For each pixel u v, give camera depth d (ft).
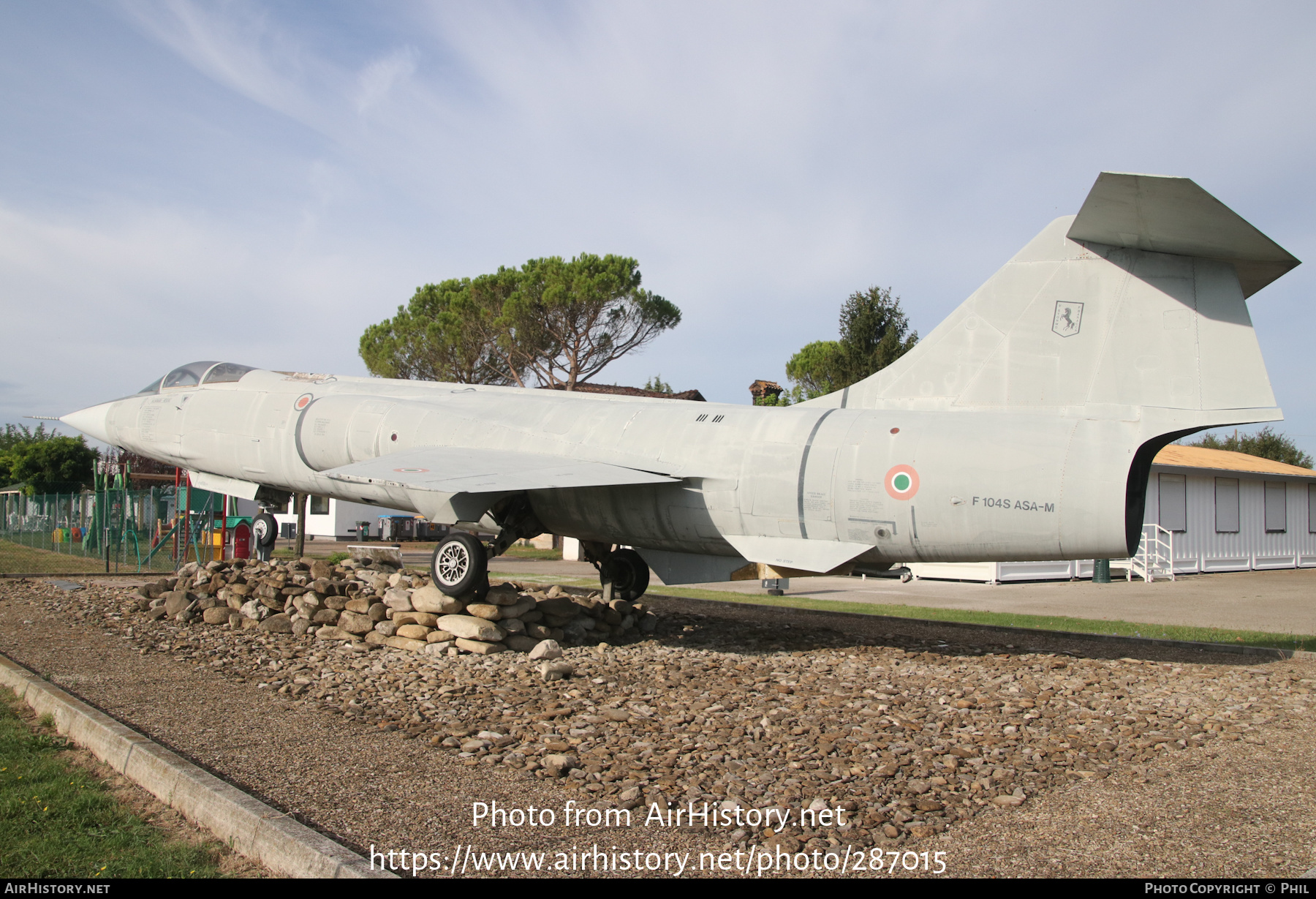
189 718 17.94
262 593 30.50
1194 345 22.07
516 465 27.45
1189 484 79.20
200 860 11.31
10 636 28.22
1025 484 22.99
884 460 24.94
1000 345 25.04
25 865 10.93
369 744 16.44
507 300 92.07
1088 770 15.84
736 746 16.87
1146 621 41.24
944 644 30.83
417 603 27.40
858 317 94.79
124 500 67.26
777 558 26.58
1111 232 21.49
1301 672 25.93
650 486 28.71
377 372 105.50
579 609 29.78
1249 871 11.28
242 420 39.06
